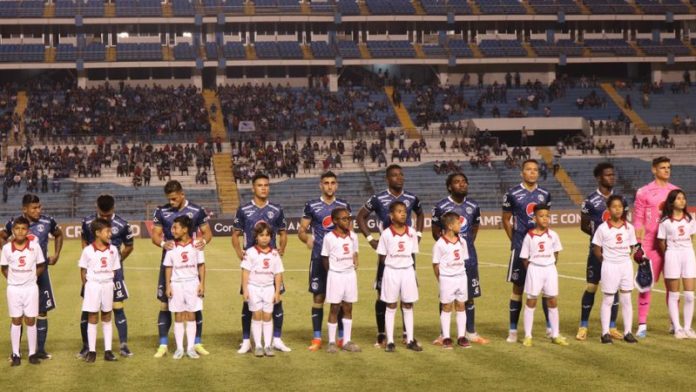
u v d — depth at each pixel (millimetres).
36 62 63906
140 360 11453
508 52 68688
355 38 70062
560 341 12133
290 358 11445
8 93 62531
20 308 11344
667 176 13125
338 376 10281
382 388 9633
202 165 54844
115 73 67812
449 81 70625
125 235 12125
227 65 66125
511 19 69250
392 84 69125
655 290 18422
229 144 58562
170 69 68312
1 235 12000
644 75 74250
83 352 11812
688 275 12750
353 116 63094
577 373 10234
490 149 59531
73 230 46188
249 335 11984
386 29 70188
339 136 60281
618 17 69750
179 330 11625
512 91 67938
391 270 11820
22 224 11344
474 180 56000
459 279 11992
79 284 21562
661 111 66125
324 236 12094
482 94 66562
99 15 65250
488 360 11086
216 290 19766
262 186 12109
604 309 12289
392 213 11805
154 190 52812
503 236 42188
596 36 71562
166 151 55969
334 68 68562
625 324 12391
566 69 74250
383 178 55719
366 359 11289
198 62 65375
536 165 12602
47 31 66625
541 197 12547
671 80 72188
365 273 23984
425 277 22234
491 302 16953
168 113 61219
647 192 13242
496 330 13539
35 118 59625
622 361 10906
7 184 52094
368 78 69312
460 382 9859
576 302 16781
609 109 66062
